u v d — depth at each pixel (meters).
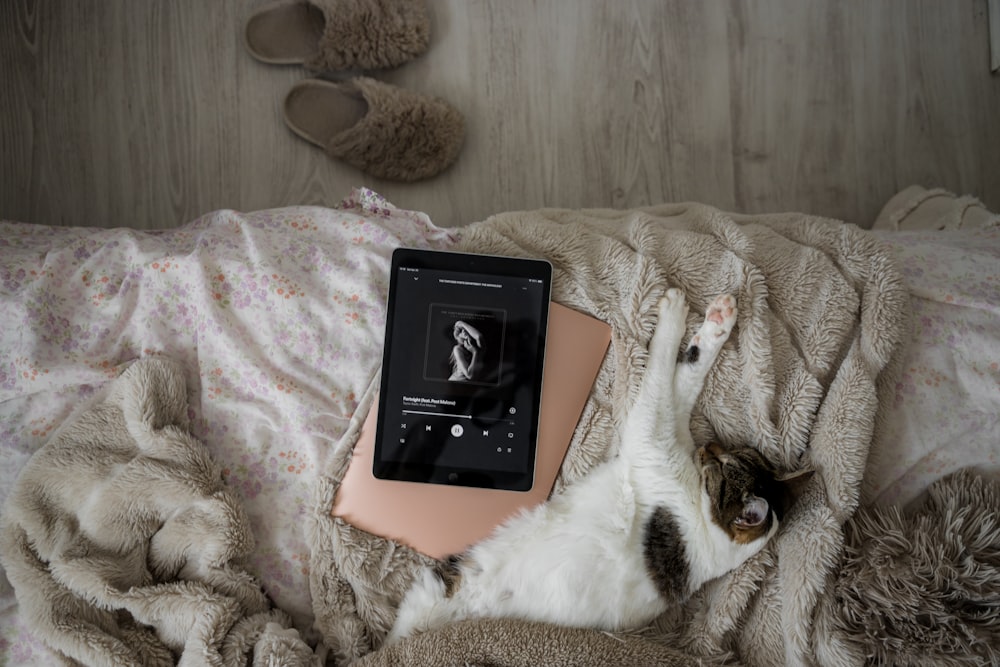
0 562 1.11
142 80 1.56
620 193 1.63
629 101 1.63
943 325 1.20
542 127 1.62
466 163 1.61
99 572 1.10
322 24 1.58
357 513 1.19
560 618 1.13
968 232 1.33
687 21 1.64
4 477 1.16
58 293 1.17
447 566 1.18
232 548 1.14
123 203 1.57
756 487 1.10
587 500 1.18
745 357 1.21
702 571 1.16
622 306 1.24
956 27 1.67
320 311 1.20
